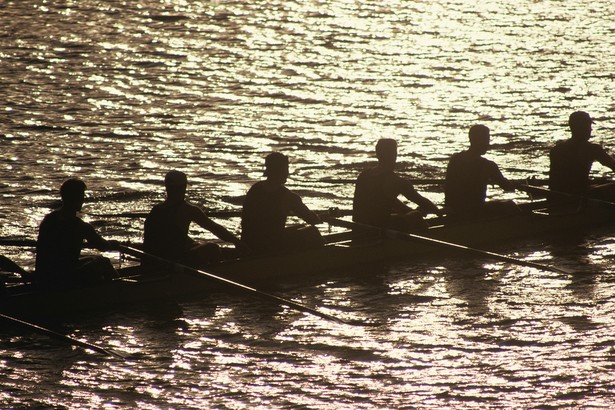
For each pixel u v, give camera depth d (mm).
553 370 34188
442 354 35781
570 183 54312
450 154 71875
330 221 48688
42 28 127125
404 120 83500
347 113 86188
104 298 41406
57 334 36438
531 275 45344
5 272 45250
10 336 38094
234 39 123438
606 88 96375
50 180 63219
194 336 38125
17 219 54750
